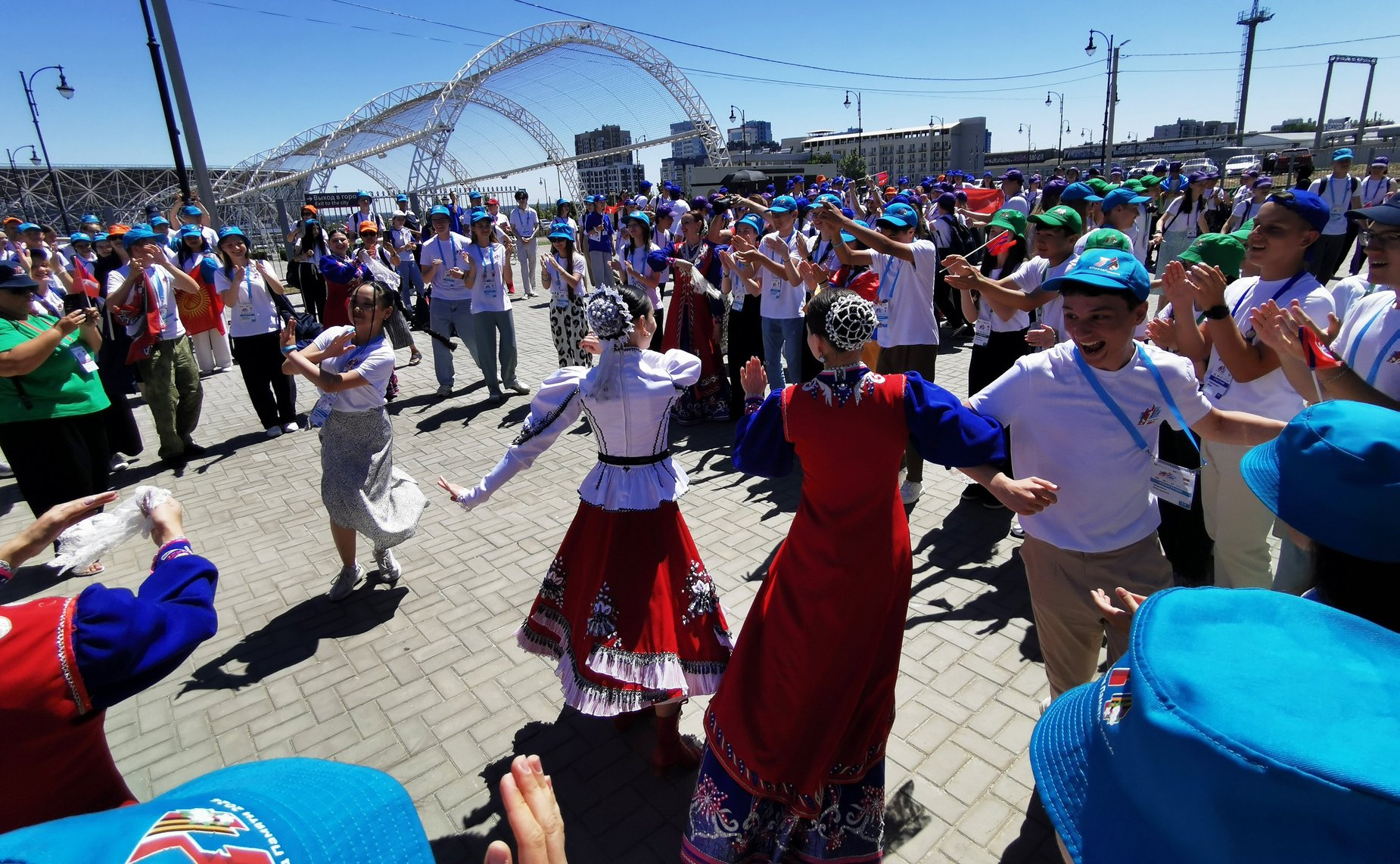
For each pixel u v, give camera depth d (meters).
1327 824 0.73
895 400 2.24
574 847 2.70
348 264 8.54
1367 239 2.65
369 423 4.15
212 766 3.17
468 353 11.29
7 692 1.35
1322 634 0.89
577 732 3.29
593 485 2.96
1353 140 61.38
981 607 4.06
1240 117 55.72
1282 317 2.55
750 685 2.41
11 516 5.88
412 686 3.63
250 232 46.91
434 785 3.02
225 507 5.98
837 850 2.35
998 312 4.72
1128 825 0.94
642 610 2.82
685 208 13.62
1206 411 2.35
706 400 7.52
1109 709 1.08
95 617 1.42
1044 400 2.40
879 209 10.92
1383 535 1.16
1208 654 0.90
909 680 3.48
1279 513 1.30
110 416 6.80
